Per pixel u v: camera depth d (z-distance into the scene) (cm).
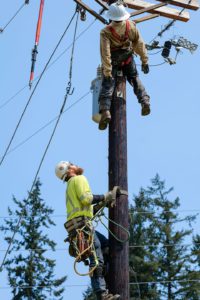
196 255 4588
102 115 1242
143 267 4372
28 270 4494
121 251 1157
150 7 1498
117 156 1226
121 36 1272
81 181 1156
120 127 1247
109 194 1166
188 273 4503
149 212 4638
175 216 4803
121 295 1130
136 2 1593
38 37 1614
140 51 1296
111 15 1280
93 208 1179
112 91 1258
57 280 4516
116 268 1148
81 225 1133
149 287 4397
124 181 1209
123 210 1181
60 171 1200
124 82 1284
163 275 4478
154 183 4941
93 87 1573
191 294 4391
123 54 1278
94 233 1152
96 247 1143
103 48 1262
